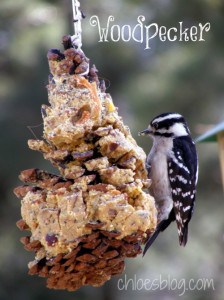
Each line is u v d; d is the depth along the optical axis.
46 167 15.31
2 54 17.59
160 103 15.37
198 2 15.24
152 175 7.95
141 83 15.72
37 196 5.54
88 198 5.46
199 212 16.06
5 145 15.66
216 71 15.43
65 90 5.65
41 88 16.11
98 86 5.84
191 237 16.12
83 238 5.41
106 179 5.57
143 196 5.67
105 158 5.57
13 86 16.89
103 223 5.42
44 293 15.81
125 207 5.45
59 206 5.43
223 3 15.51
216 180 15.91
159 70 15.80
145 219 5.48
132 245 5.55
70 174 5.49
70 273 5.54
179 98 15.50
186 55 15.71
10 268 15.95
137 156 5.82
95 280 5.66
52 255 5.46
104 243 5.47
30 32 17.42
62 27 17.12
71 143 5.57
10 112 15.95
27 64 17.48
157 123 8.08
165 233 16.03
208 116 15.51
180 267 15.87
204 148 15.71
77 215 5.39
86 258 5.43
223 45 15.45
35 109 16.06
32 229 5.54
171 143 7.99
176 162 7.91
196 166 8.14
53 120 5.59
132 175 5.65
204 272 16.02
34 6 17.42
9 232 16.33
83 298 15.83
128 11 15.87
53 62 5.75
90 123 5.57
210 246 16.09
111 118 5.74
